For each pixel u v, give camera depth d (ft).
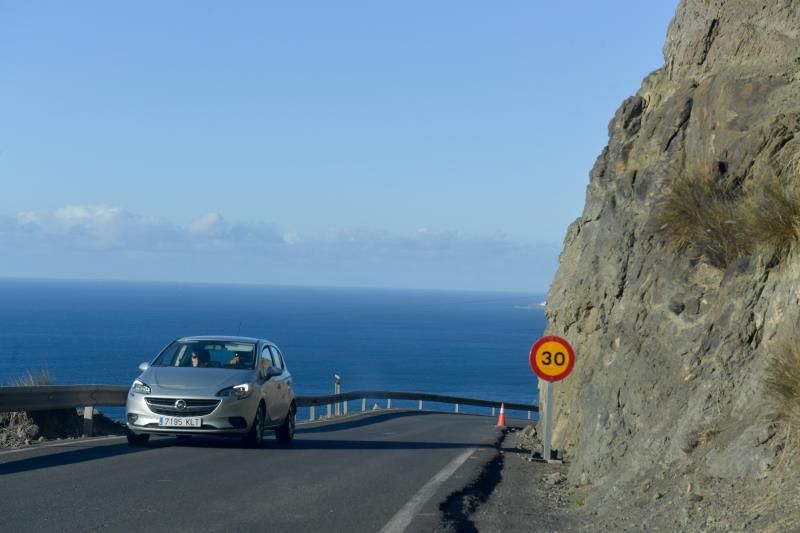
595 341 55.16
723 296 34.50
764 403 26.48
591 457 38.60
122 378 234.38
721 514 24.04
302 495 34.24
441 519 30.04
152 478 37.09
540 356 46.60
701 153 43.88
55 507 30.07
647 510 27.35
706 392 30.01
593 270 55.88
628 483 31.01
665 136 48.42
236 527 27.73
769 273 31.30
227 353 53.72
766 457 24.93
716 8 50.03
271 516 29.71
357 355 496.64
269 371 53.31
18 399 49.70
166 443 51.98
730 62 46.98
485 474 43.21
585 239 62.44
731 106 41.81
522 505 34.32
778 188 31.73
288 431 57.67
